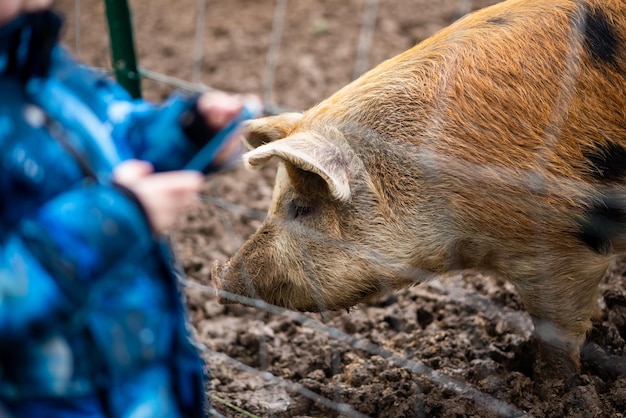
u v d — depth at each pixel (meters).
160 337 2.29
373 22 8.58
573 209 3.56
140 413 2.26
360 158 3.76
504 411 3.66
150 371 2.29
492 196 3.59
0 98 2.14
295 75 7.82
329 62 7.97
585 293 3.78
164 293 2.33
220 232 5.79
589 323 3.88
